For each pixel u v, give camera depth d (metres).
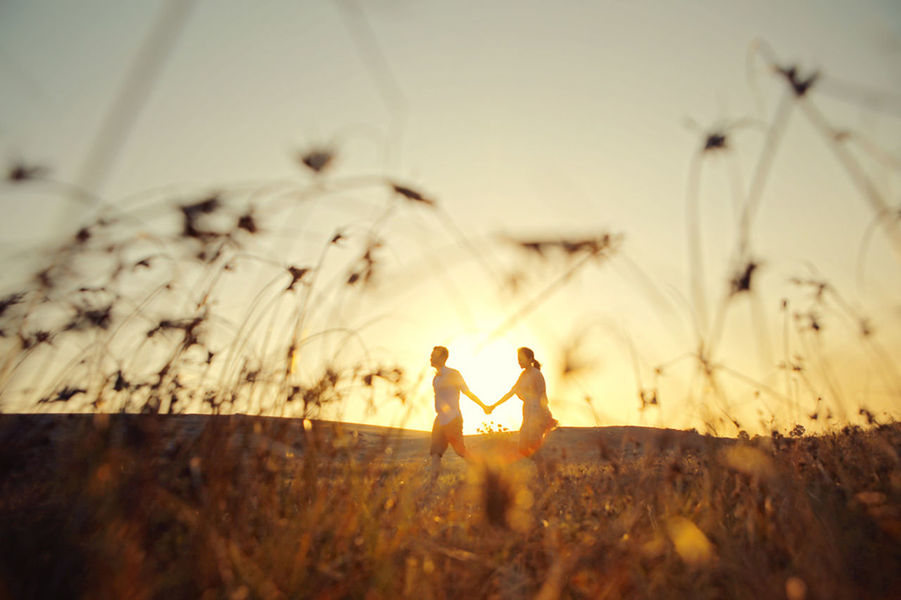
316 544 2.36
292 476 2.55
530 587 2.16
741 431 2.59
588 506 3.03
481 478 1.94
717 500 2.54
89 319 1.92
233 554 2.09
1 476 2.00
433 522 3.00
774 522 2.51
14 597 1.80
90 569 1.94
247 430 2.41
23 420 2.07
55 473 2.13
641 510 2.53
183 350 2.31
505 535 2.43
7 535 1.97
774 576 2.08
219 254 1.77
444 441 4.76
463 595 2.22
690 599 2.05
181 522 2.36
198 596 2.01
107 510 2.04
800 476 2.81
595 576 2.22
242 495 2.35
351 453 2.62
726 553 2.23
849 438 3.16
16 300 1.49
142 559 2.05
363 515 2.52
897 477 2.67
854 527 2.44
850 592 1.92
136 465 2.20
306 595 2.08
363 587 2.20
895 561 2.12
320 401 2.52
